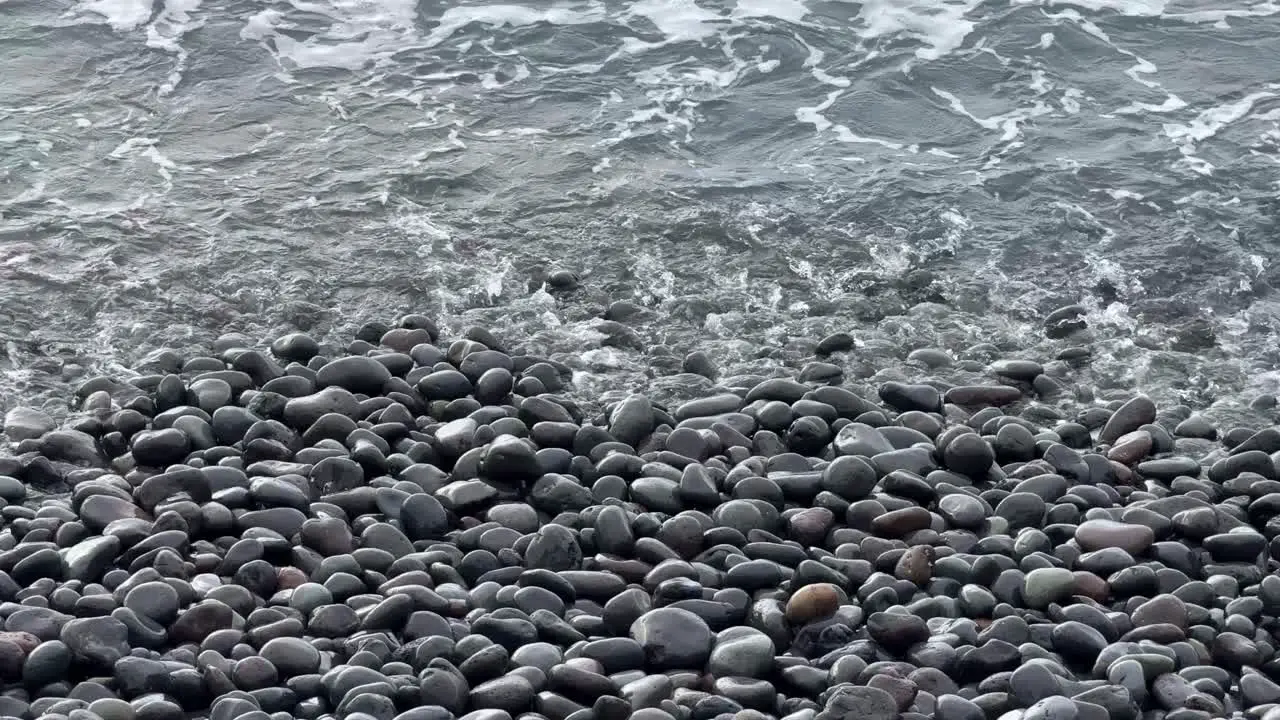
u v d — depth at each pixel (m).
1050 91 7.04
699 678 4.45
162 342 5.67
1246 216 6.33
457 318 5.81
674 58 7.23
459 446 5.13
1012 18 7.46
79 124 6.67
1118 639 4.60
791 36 7.37
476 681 4.38
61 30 7.20
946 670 4.46
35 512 4.89
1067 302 5.97
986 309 5.94
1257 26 7.43
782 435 5.28
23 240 6.04
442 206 6.34
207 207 6.26
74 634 4.40
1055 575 4.68
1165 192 6.45
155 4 7.41
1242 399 5.59
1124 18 7.46
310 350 5.57
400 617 4.52
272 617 4.54
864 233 6.25
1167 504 4.99
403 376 5.51
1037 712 4.28
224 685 4.35
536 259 6.09
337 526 4.79
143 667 4.35
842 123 6.86
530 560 4.73
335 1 7.54
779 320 5.87
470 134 6.73
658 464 5.06
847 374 5.62
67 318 5.74
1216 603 4.72
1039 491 5.04
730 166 6.61
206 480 4.94
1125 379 5.67
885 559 4.76
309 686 4.36
